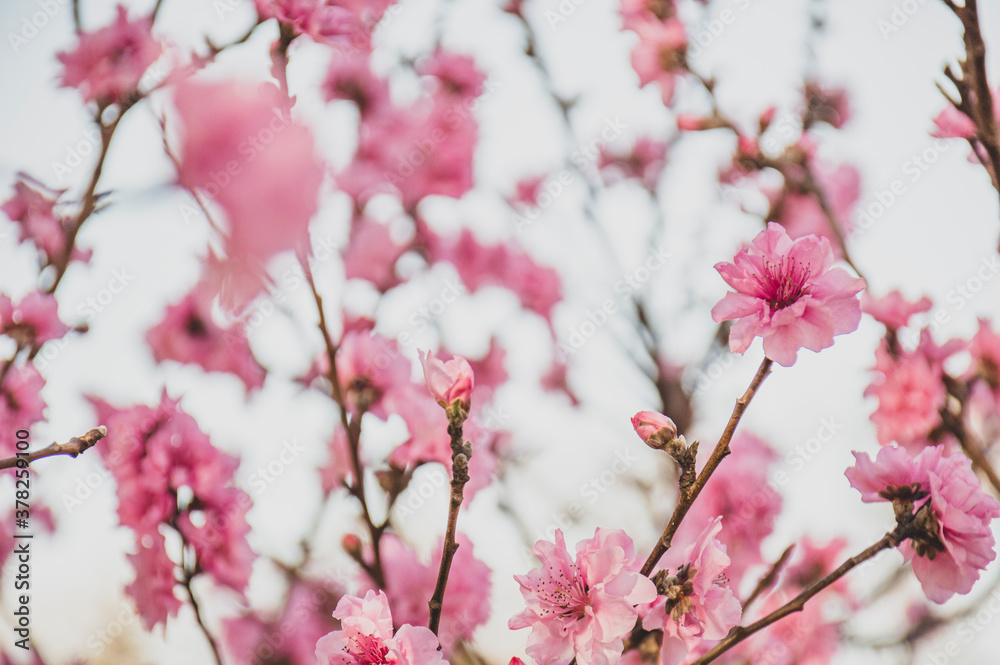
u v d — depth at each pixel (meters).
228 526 0.90
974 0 0.82
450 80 1.21
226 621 0.95
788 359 0.75
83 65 0.93
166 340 0.95
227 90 0.70
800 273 0.76
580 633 0.75
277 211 0.71
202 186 0.71
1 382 0.91
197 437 0.90
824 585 0.75
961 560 0.75
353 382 0.95
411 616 0.98
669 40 1.19
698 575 0.76
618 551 0.75
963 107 0.83
